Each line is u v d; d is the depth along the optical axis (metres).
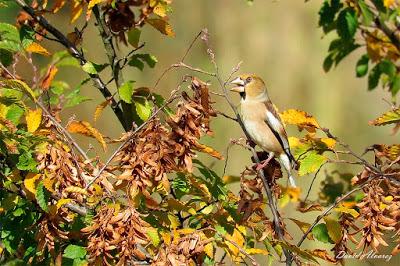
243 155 22.59
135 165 8.05
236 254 8.69
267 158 9.17
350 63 27.55
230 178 11.09
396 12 12.88
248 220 8.99
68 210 8.61
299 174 8.91
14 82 8.32
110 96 10.57
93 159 8.36
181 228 9.05
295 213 16.50
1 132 8.31
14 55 10.52
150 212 8.73
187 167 8.23
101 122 25.53
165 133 8.15
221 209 8.95
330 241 9.03
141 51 28.77
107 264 7.86
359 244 8.56
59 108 9.41
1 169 8.95
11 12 23.03
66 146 8.44
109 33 10.54
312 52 27.95
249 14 28.78
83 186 8.20
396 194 8.70
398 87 13.66
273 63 28.12
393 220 8.45
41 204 7.98
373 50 13.45
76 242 8.48
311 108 27.22
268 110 10.95
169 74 27.91
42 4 10.65
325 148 9.03
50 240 8.25
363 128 26.47
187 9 29.41
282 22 28.45
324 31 12.93
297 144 9.12
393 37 13.47
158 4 10.27
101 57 25.11
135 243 7.83
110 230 7.77
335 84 27.31
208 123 8.46
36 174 8.13
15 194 8.63
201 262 8.39
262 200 8.77
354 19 12.52
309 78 27.64
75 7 10.45
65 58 12.19
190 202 9.20
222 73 28.08
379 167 8.77
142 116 9.73
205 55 28.64
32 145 8.21
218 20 29.20
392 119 8.88
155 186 8.47
